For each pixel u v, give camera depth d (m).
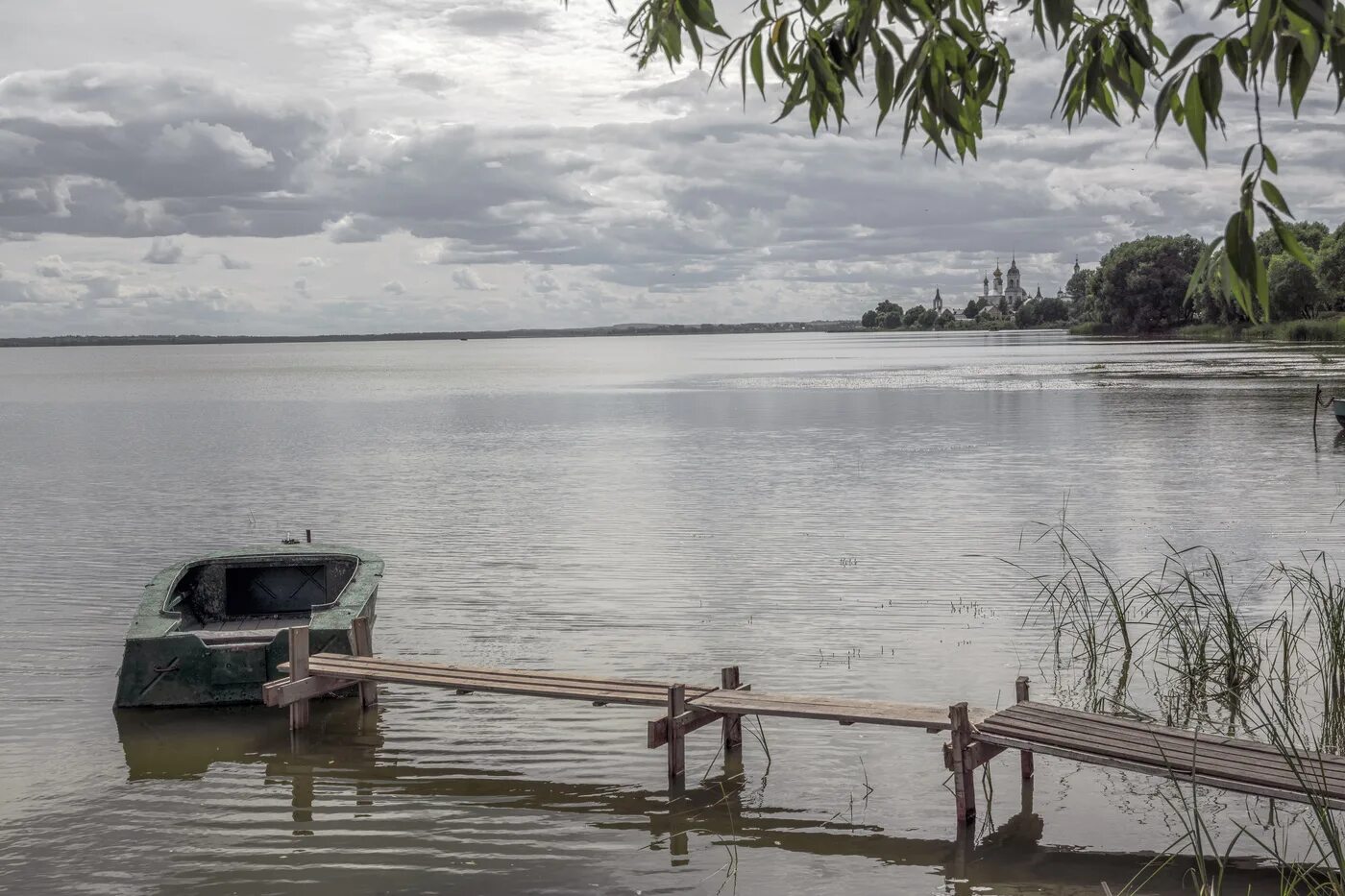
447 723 10.36
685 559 17.73
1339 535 18.20
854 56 3.38
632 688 9.38
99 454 36.38
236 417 54.28
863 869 7.33
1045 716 8.32
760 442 36.44
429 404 62.12
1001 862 7.39
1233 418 39.19
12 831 8.08
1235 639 11.27
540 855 7.61
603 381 86.44
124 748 9.83
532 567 17.41
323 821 8.20
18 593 16.09
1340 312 110.50
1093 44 3.33
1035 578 15.28
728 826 8.05
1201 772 7.27
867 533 19.62
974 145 3.77
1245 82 2.83
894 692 10.77
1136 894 6.91
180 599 12.80
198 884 7.23
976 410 45.91
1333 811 7.53
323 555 13.75
